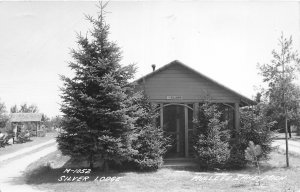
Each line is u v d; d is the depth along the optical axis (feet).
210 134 55.93
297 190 39.93
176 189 40.78
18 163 69.72
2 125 118.52
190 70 62.54
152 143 55.06
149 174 51.47
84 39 51.42
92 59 51.19
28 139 152.35
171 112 63.87
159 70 61.87
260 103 59.88
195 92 62.34
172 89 62.13
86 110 49.08
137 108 55.98
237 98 62.69
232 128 63.16
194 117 59.98
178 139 63.31
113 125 50.67
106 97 49.62
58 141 50.06
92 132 48.44
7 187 42.68
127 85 53.72
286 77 56.34
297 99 56.54
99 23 51.60
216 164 55.21
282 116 57.41
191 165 58.65
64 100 50.21
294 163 61.93
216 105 60.85
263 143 57.31
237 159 56.65
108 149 49.08
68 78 50.67
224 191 39.47
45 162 64.95
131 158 52.70
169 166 58.18
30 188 41.91
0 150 102.12
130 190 40.24
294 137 147.43
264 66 57.67
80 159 51.06
